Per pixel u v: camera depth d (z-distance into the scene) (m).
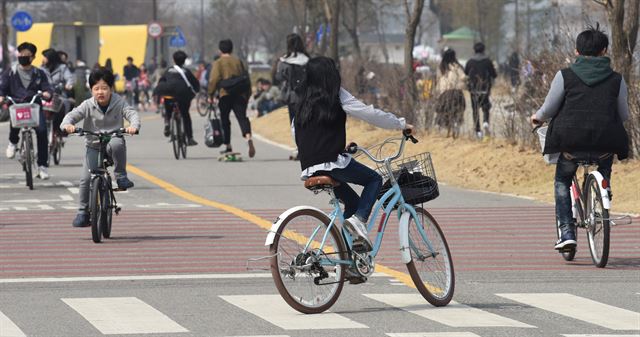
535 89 46.50
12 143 43.47
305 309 20.36
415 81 57.84
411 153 51.09
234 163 53.44
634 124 41.22
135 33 136.25
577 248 28.62
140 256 27.45
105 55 136.12
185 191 41.81
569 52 44.62
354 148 20.67
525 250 28.31
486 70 56.84
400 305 21.42
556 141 25.55
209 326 19.41
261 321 19.84
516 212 35.47
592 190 25.72
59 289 23.05
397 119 20.80
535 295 22.34
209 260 26.81
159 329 19.16
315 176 20.47
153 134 76.81
